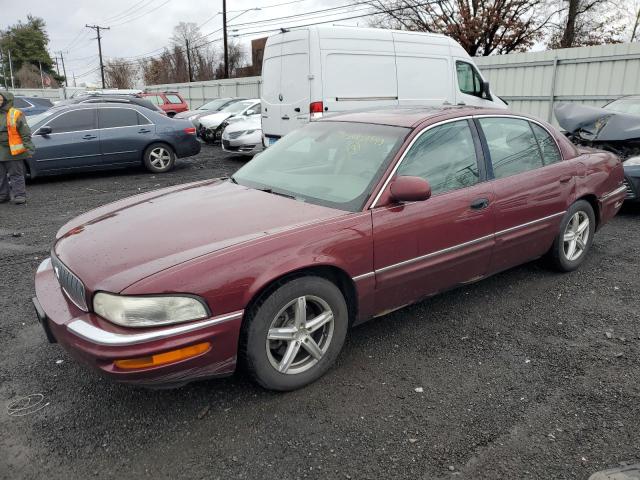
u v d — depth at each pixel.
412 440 2.55
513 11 27.56
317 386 3.02
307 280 2.85
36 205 8.06
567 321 3.81
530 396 2.90
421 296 3.52
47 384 3.06
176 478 2.33
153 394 2.95
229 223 2.97
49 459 2.45
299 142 4.00
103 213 3.51
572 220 4.58
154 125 10.95
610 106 8.43
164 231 2.92
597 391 2.93
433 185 3.46
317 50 8.33
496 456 2.43
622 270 4.82
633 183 6.56
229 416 2.75
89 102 10.97
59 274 2.93
